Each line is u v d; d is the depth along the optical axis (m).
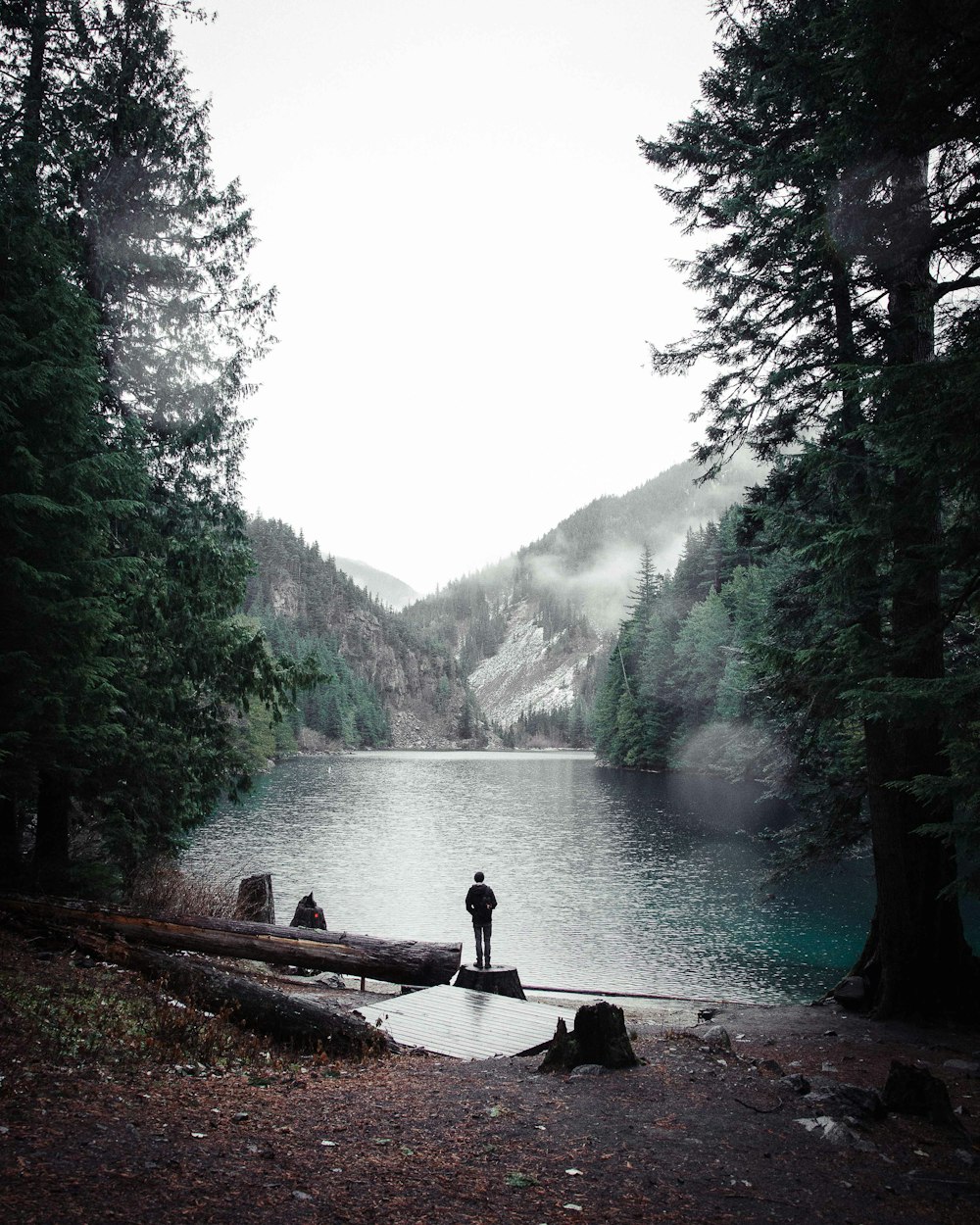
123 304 15.22
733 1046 10.11
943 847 11.38
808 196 11.23
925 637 8.45
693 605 85.69
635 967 20.28
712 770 76.50
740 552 74.56
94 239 14.20
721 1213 4.46
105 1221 3.66
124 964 9.63
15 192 11.21
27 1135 4.52
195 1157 4.59
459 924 24.61
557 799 66.62
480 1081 7.05
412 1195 4.42
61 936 10.20
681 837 43.19
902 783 7.42
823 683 10.48
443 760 158.00
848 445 11.40
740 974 19.73
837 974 19.72
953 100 6.56
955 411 5.94
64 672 10.75
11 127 12.48
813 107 10.88
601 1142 5.48
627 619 112.00
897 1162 5.43
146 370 15.29
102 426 13.05
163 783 14.40
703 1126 5.89
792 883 30.94
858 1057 9.36
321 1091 6.46
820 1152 5.49
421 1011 10.32
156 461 15.15
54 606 10.17
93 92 13.81
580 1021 7.72
